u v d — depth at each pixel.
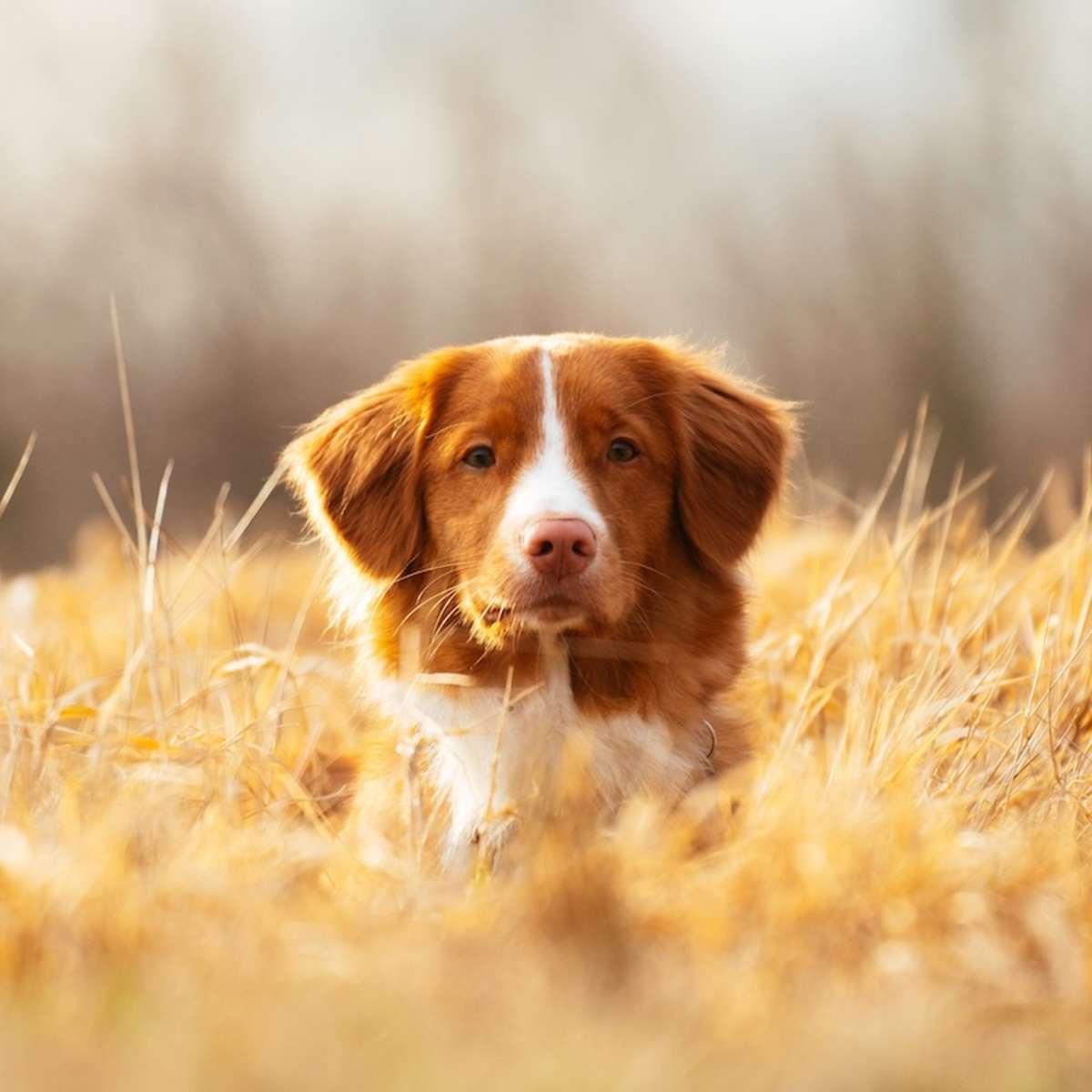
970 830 8.16
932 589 11.62
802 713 10.28
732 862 7.24
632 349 10.03
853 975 6.42
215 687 10.71
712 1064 5.44
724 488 10.08
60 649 13.31
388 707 9.88
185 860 7.20
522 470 9.38
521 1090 5.23
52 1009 5.80
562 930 6.53
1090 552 12.10
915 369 51.03
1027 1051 5.78
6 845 7.17
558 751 9.38
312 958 6.41
